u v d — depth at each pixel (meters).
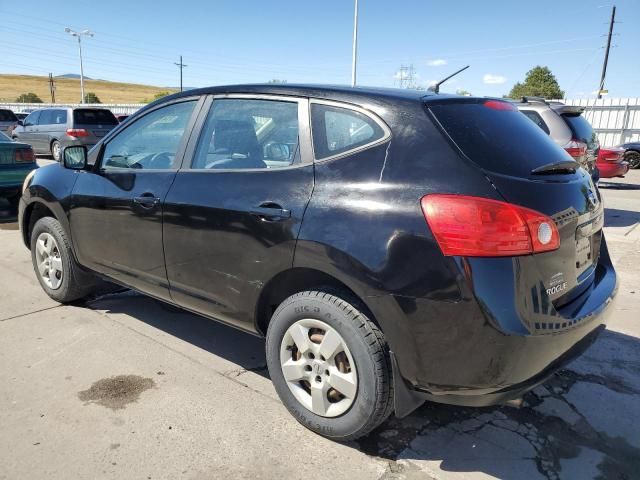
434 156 2.29
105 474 2.35
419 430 2.74
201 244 2.96
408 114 2.43
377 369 2.36
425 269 2.18
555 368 2.32
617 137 23.22
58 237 4.11
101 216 3.63
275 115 2.86
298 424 2.76
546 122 7.81
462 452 2.57
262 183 2.73
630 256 6.25
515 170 2.33
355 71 23.91
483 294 2.10
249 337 3.85
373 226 2.29
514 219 2.14
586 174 2.85
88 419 2.75
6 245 6.21
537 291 2.21
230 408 2.90
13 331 3.81
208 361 3.45
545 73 61.72
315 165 2.59
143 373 3.25
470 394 2.24
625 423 2.83
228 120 3.07
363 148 2.47
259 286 2.72
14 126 18.25
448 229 2.14
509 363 2.14
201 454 2.50
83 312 4.21
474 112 2.59
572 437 2.70
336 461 2.48
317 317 2.52
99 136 16.34
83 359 3.41
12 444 2.54
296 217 2.52
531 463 2.50
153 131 3.49
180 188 3.11
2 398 2.92
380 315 2.29
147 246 3.33
